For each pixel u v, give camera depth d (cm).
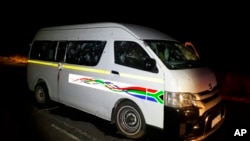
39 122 491
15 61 1872
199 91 365
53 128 459
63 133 435
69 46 541
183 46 483
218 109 402
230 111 609
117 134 439
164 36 469
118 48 433
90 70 476
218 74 1058
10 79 990
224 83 933
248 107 648
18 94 730
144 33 431
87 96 488
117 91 425
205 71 423
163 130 364
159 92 364
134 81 398
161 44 428
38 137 413
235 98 753
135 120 413
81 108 512
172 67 371
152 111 376
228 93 823
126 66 413
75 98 519
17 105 612
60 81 554
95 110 477
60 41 569
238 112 601
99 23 487
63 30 573
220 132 468
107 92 444
